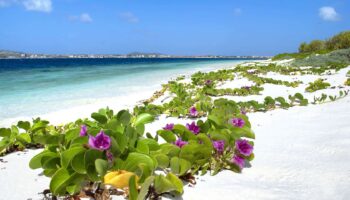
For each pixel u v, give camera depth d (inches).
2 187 116.6
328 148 152.3
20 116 285.6
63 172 101.7
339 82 470.0
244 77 615.5
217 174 126.2
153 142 129.8
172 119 253.9
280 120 228.4
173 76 826.8
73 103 362.0
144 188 89.7
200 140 137.5
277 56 1790.1
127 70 1232.2
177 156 124.5
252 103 272.1
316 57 1010.1
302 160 139.1
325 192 106.3
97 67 1644.9
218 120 158.2
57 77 825.5
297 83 472.7
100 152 103.3
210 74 626.5
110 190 105.1
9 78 797.2
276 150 155.4
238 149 129.4
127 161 107.9
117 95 431.5
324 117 225.3
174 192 106.5
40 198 106.7
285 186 113.6
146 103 283.4
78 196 101.7
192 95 395.2
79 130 130.1
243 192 109.0
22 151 168.2
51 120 262.1
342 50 1034.7
